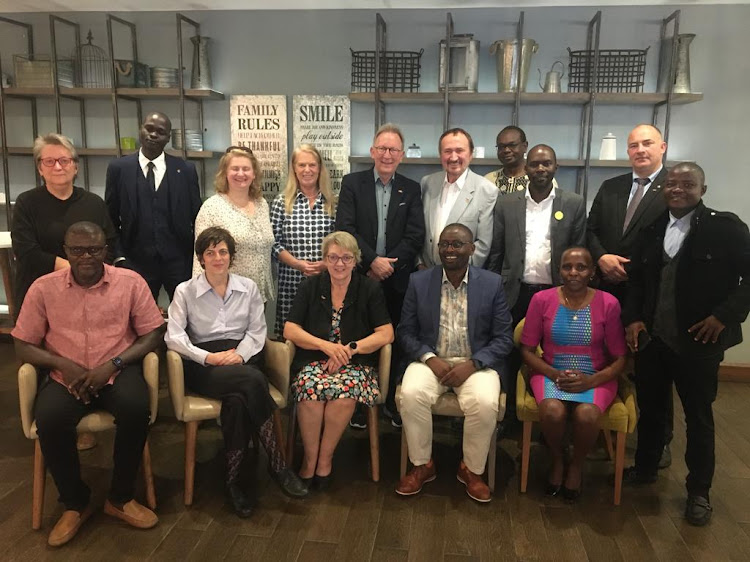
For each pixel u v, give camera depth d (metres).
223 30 3.94
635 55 3.58
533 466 2.71
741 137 3.71
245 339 2.51
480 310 2.52
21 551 2.06
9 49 4.07
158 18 3.95
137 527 2.20
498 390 2.39
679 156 3.76
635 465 2.58
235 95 3.95
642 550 2.10
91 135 4.13
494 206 2.86
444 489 2.50
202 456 2.78
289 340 2.57
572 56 3.65
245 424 2.30
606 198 2.75
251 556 2.05
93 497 2.41
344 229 2.89
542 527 2.23
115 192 2.99
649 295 2.33
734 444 2.95
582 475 2.63
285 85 3.96
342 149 3.92
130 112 4.07
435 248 2.91
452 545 2.12
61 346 2.21
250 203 2.93
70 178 2.61
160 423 3.13
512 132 3.11
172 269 3.08
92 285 2.21
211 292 2.47
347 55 3.89
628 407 2.37
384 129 2.84
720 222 2.10
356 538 2.15
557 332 2.47
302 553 2.07
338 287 2.57
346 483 2.54
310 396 2.38
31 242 2.61
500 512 2.33
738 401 3.50
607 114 3.77
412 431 2.41
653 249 2.29
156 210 2.99
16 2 3.85
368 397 2.44
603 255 2.68
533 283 2.81
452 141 2.78
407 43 3.83
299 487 2.41
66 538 2.10
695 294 2.16
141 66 3.91
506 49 3.51
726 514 2.33
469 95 3.54
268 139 3.96
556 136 3.82
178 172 3.03
